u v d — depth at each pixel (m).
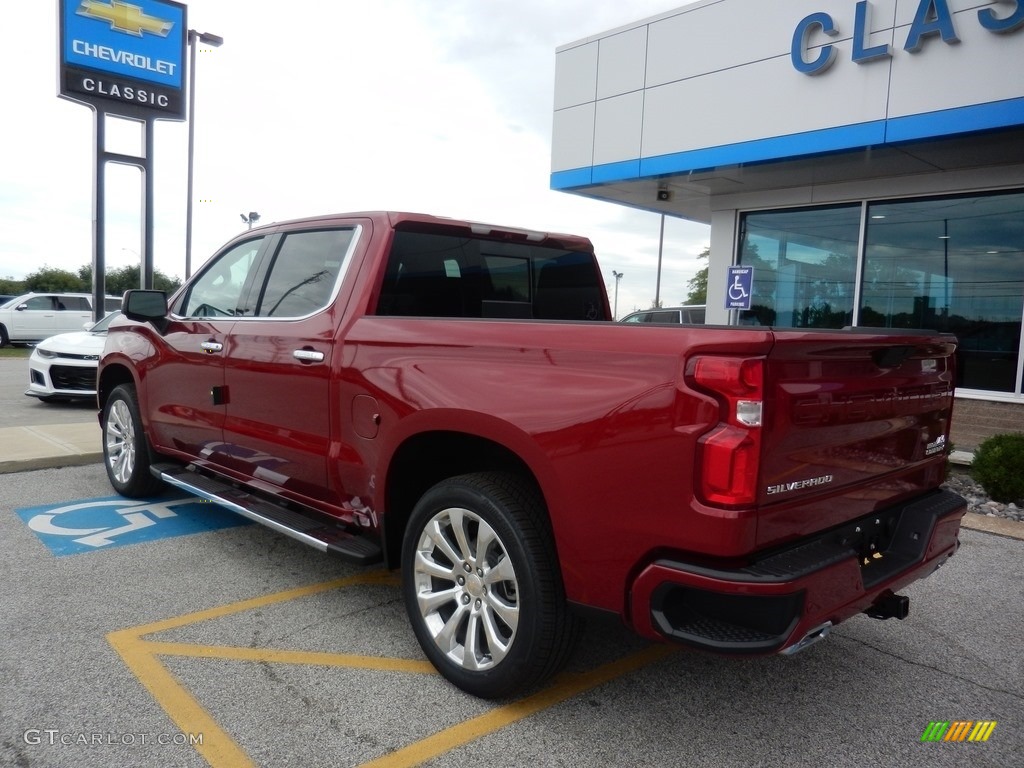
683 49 9.45
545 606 2.72
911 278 9.05
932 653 3.62
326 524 3.79
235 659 3.29
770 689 3.21
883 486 2.93
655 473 2.39
